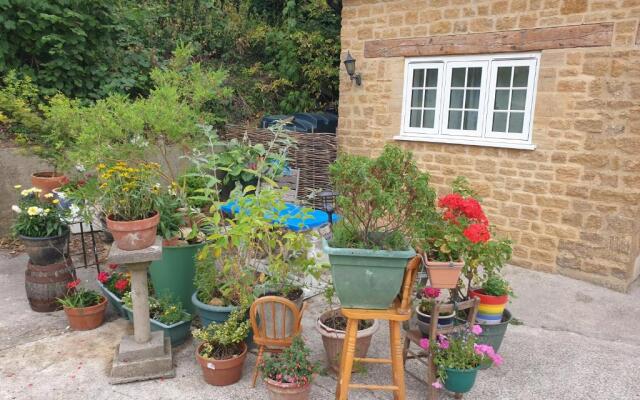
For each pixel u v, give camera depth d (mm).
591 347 3609
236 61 9656
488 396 2996
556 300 4434
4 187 5598
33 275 3967
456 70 5582
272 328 3094
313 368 2883
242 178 6078
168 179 4793
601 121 4574
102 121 4254
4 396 2924
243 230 3262
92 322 3758
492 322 3213
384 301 2574
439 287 2738
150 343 3193
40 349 3461
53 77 6250
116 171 3543
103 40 6750
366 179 2389
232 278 3426
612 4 4387
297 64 8977
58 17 5984
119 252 2996
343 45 6383
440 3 5461
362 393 3004
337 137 6637
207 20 9398
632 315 4160
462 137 5570
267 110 9008
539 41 4836
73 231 4961
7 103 5520
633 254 4746
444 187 5750
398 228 2605
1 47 5840
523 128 5121
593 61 4551
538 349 3570
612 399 2977
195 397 2957
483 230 2762
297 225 3941
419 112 5953
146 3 8992
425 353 3209
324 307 4172
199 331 3197
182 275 3764
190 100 5293
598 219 4711
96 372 3191
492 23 5125
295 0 9711
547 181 4980
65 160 4848
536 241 5141
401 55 5867
